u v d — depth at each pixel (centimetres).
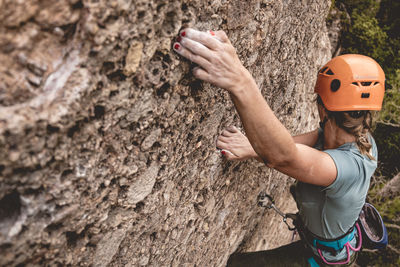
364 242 142
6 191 55
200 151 116
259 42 127
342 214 114
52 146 58
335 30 505
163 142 92
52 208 64
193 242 140
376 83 108
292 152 89
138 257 105
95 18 57
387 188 689
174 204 113
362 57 111
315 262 142
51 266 72
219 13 93
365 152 106
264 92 160
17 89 52
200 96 100
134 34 66
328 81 114
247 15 108
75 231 74
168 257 125
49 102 55
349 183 103
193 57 78
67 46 58
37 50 54
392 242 698
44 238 65
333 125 114
